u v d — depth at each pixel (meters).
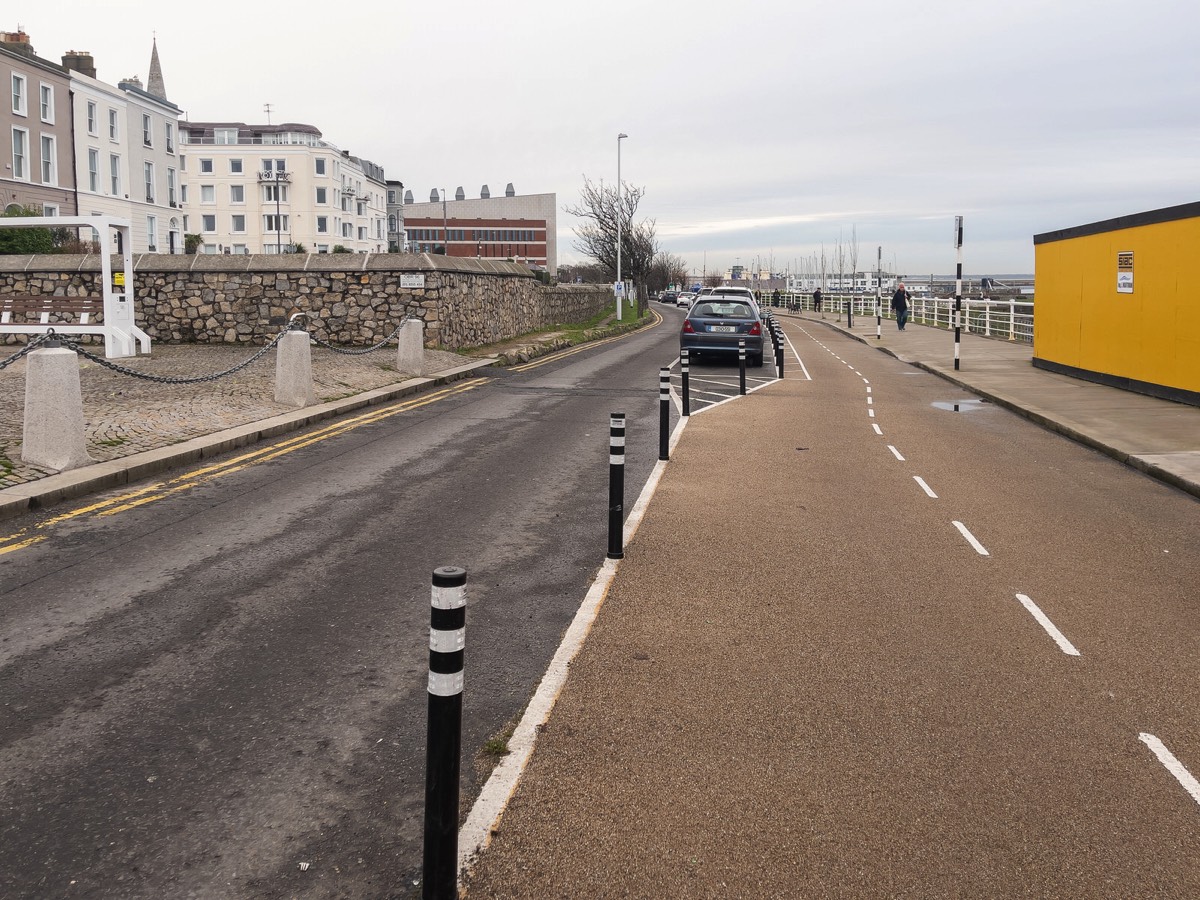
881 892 3.52
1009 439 14.72
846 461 12.58
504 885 3.53
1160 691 5.38
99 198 54.22
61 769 4.38
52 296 21.66
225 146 95.00
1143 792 4.26
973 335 40.62
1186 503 10.39
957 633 6.25
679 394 19.88
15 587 6.82
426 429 14.45
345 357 21.72
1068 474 11.98
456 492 10.23
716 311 26.59
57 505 9.14
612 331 42.78
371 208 112.25
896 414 17.44
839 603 6.82
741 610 6.63
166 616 6.33
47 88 49.84
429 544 8.20
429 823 3.39
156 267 23.94
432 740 3.38
